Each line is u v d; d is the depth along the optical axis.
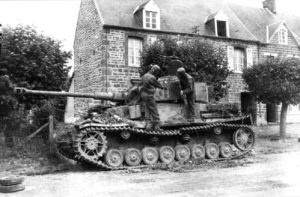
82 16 26.75
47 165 12.70
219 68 20.06
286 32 30.59
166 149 13.48
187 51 19.39
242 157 14.79
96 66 24.25
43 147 13.80
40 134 14.47
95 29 24.50
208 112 14.65
